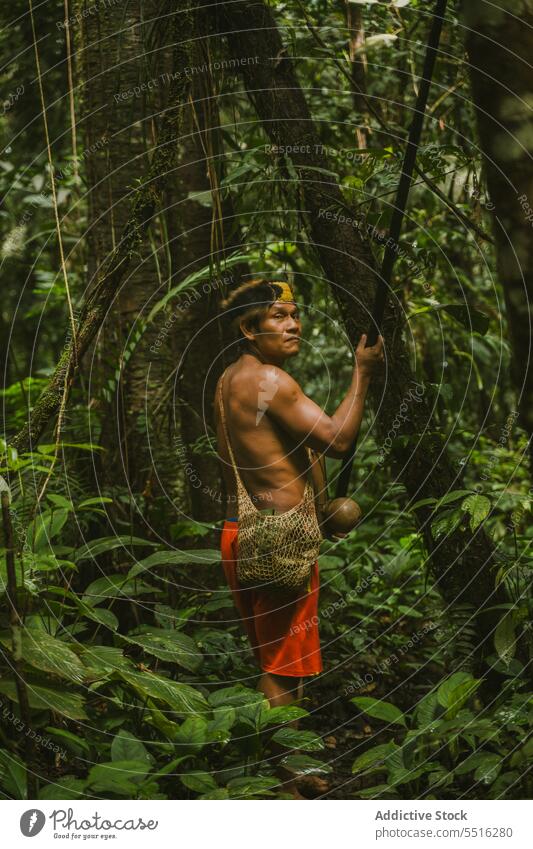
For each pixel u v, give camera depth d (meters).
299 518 2.82
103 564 3.64
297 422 2.78
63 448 3.76
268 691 2.87
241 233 3.97
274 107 3.25
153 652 2.76
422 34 4.23
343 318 3.22
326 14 4.01
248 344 2.94
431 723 2.60
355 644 3.67
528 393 1.92
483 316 3.22
